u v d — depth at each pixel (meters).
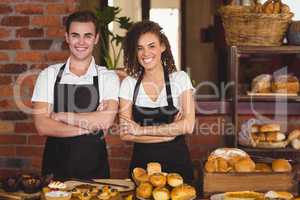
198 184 2.26
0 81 3.78
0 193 2.15
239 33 3.44
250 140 3.50
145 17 4.68
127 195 2.09
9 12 3.74
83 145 2.68
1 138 3.81
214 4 4.87
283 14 3.37
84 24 2.65
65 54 3.75
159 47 2.59
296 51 3.46
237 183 2.07
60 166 2.69
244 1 3.54
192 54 4.97
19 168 3.82
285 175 2.07
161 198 1.94
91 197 2.01
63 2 3.72
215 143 3.71
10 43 3.76
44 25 3.74
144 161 2.64
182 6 4.86
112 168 3.74
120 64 3.98
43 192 2.06
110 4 4.43
